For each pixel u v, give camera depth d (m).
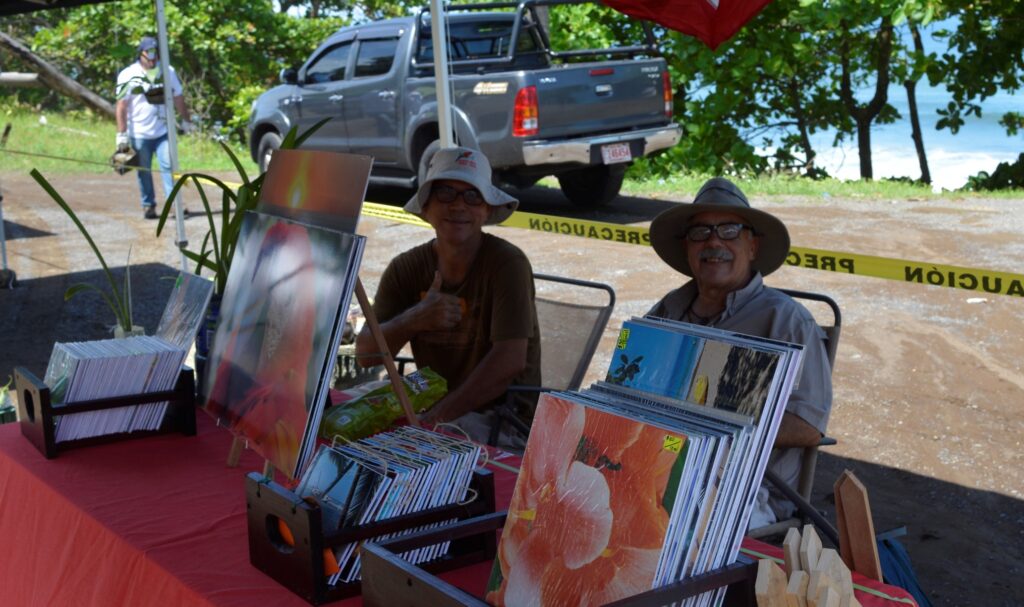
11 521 2.45
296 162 2.28
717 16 6.76
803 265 4.13
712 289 3.08
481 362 3.47
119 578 2.00
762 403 1.55
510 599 1.66
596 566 1.55
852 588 1.56
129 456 2.52
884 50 15.05
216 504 2.20
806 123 15.97
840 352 6.02
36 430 2.54
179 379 2.66
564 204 11.27
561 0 9.91
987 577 3.61
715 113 13.97
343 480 1.85
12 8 7.08
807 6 13.01
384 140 10.59
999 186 13.41
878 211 10.51
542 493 1.67
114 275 8.49
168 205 2.94
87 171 14.93
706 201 3.03
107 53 18.98
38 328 6.99
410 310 3.54
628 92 10.05
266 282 2.25
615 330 6.63
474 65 10.41
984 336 6.20
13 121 17.31
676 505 1.48
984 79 14.88
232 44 20.98
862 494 1.80
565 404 1.69
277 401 2.05
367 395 2.69
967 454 4.59
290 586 1.80
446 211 3.49
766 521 2.82
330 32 21.75
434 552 1.86
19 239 10.16
